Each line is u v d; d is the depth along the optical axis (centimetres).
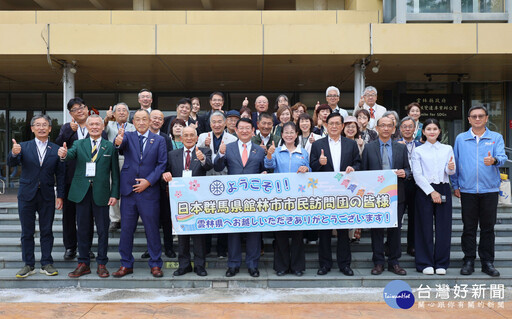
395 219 515
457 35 821
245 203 513
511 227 648
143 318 412
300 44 835
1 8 1250
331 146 530
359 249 605
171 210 512
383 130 523
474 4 930
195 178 511
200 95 1247
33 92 1266
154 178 509
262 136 603
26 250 516
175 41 834
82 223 515
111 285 507
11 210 715
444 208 524
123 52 830
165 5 1250
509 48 817
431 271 517
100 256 516
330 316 419
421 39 823
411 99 1099
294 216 514
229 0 1227
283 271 522
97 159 513
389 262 532
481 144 522
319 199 514
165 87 1193
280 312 429
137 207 516
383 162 530
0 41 823
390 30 827
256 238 521
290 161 524
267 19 1024
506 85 1094
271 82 1123
